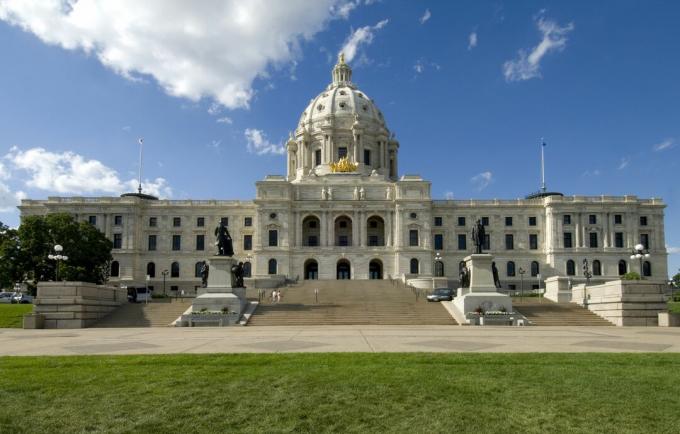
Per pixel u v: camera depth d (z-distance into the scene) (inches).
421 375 810.8
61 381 788.0
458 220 5413.4
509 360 949.2
